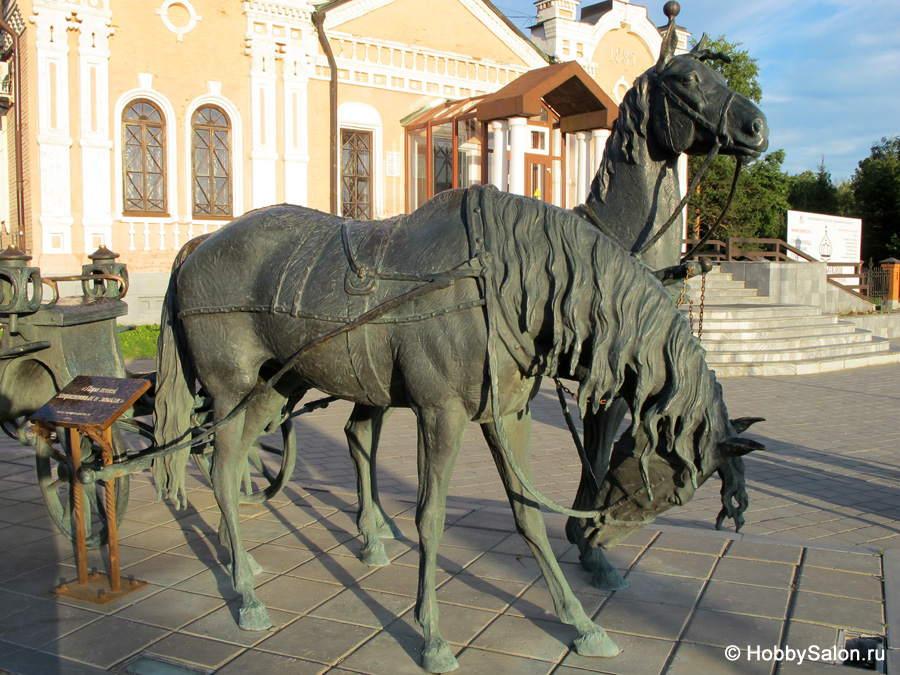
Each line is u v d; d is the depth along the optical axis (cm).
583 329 312
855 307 2100
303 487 594
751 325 1457
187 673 320
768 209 3531
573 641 339
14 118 1564
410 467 710
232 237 389
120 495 457
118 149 1491
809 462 736
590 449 405
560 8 2103
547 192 1798
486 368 317
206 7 1562
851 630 350
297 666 325
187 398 426
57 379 445
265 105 1647
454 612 374
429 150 1797
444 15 1894
